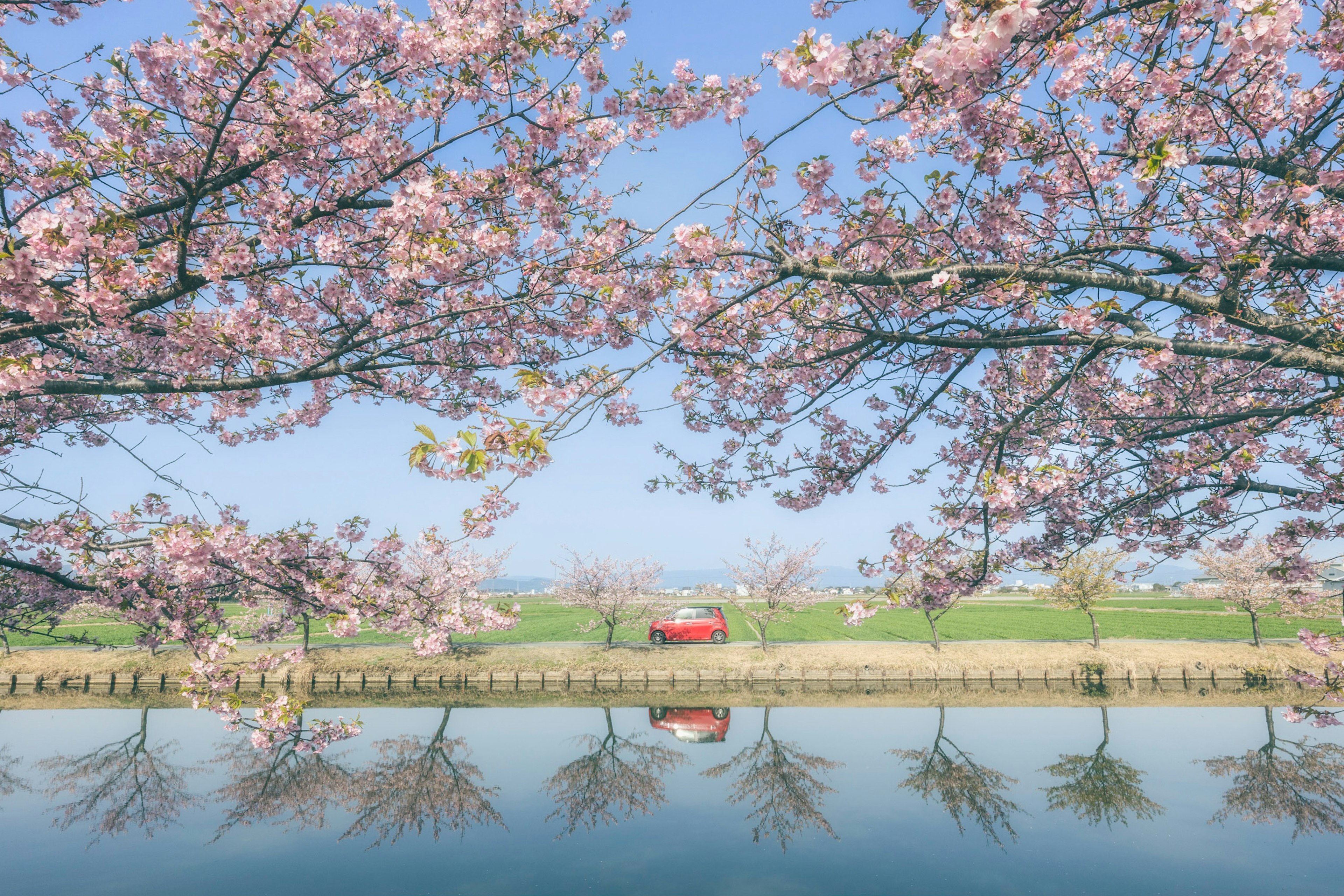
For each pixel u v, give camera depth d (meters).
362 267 5.49
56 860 9.76
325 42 5.02
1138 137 5.23
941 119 4.93
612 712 20.47
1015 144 5.14
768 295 5.81
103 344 6.74
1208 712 19.38
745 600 29.67
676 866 9.31
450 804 12.23
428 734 17.83
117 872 9.29
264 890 8.65
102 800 12.63
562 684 24.91
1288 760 14.33
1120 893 8.16
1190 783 12.83
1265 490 5.45
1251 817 10.89
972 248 5.44
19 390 4.53
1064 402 6.45
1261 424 5.93
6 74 5.75
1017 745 15.86
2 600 7.06
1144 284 4.33
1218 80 4.18
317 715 20.08
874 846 9.95
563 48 5.56
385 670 25.02
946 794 12.36
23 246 4.07
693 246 4.50
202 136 5.57
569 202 6.36
